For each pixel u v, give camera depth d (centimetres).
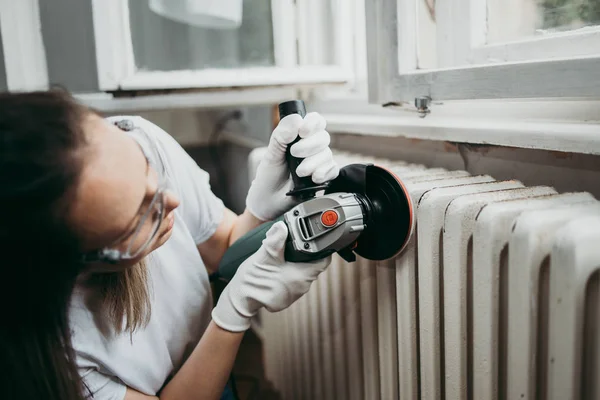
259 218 80
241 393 145
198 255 82
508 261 56
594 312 48
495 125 71
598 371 48
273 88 116
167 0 104
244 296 65
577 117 66
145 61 106
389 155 102
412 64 88
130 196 50
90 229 49
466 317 62
